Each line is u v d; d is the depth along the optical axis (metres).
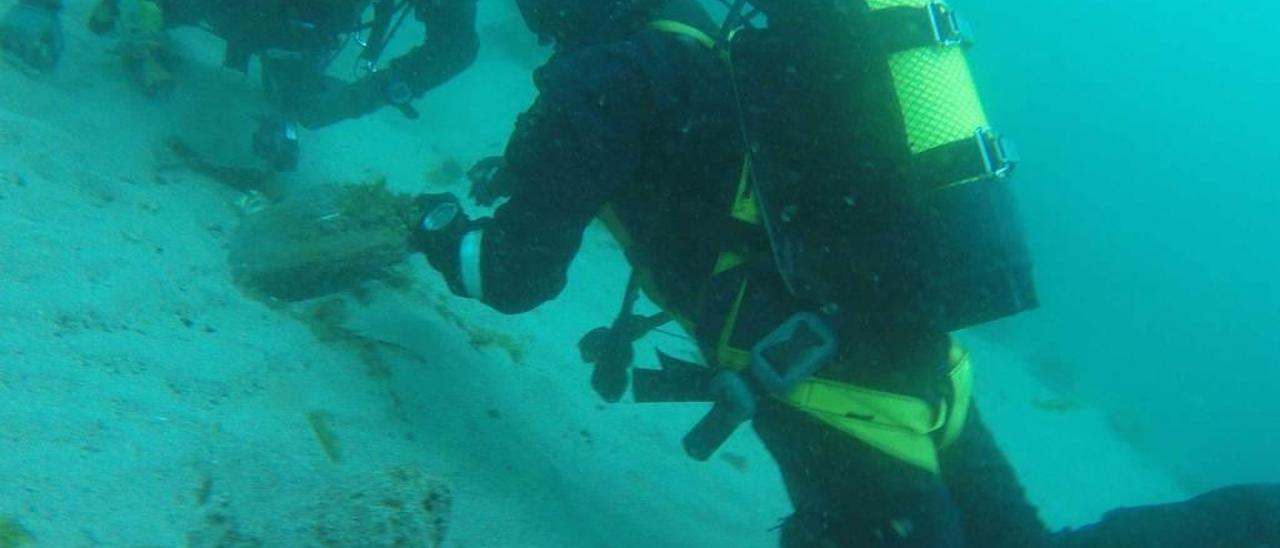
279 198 3.23
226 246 2.52
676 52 1.82
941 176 1.58
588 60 1.78
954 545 1.86
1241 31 59.91
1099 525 2.39
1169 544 2.28
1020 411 9.67
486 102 7.18
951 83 1.65
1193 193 47.72
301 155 3.88
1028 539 2.29
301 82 3.49
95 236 2.04
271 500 1.51
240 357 1.95
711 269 1.90
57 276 1.80
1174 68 58.88
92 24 3.35
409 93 3.43
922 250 1.58
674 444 3.42
